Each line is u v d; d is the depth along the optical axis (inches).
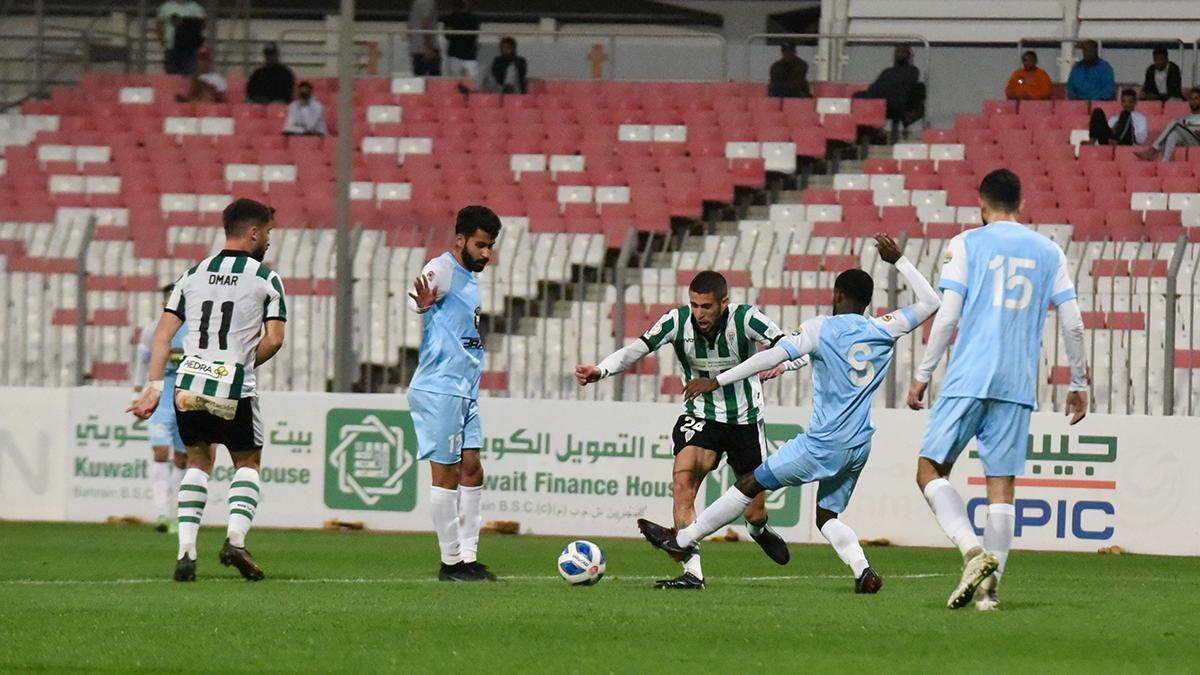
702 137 3107.8
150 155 3186.5
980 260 980.6
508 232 2696.9
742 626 932.6
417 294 1274.6
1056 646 852.6
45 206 3006.9
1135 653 831.1
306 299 2472.9
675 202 2849.4
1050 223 2721.5
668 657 815.1
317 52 3922.2
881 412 1935.3
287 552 1688.0
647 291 2549.2
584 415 2005.4
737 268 2496.3
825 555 1754.4
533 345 2440.9
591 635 895.1
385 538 1915.6
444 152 3102.9
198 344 1222.9
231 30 3863.2
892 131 3154.5
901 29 3587.6
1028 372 979.9
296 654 828.0
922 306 1103.0
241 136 3221.0
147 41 3964.1
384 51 4023.1
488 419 2030.0
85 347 2202.3
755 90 3336.6
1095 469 1881.2
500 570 1496.1
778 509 1953.7
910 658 810.8
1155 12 3459.6
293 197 2972.4
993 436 983.6
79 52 3986.2
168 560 1542.8
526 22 4269.2
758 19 4097.0
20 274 2662.4
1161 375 2247.8
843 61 3577.8
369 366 2171.5
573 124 3176.7
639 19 4212.6
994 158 2977.4
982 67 3597.4
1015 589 1254.3
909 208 2770.7
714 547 1865.2
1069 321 987.3
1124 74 3499.0
